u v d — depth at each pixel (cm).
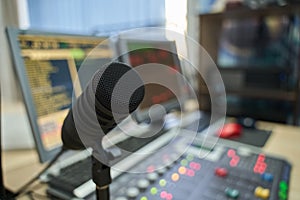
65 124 37
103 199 37
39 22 202
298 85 116
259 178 55
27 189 54
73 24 191
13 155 72
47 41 57
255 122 111
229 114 125
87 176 51
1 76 80
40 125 53
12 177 60
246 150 70
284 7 114
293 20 116
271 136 95
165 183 51
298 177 61
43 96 54
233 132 89
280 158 66
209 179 54
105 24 177
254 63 126
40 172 58
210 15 124
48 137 54
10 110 77
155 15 153
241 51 128
